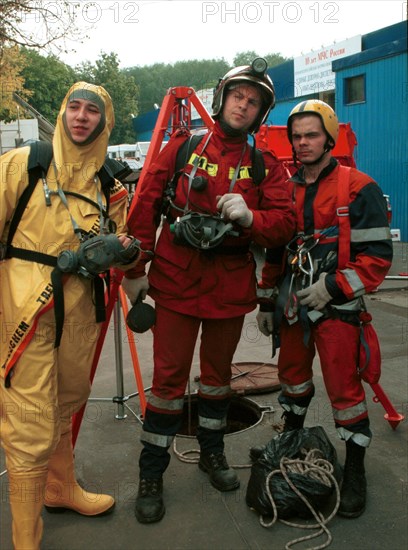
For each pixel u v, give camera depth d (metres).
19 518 2.23
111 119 2.38
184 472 3.10
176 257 2.73
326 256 2.74
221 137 2.67
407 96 10.89
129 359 4.99
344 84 12.51
